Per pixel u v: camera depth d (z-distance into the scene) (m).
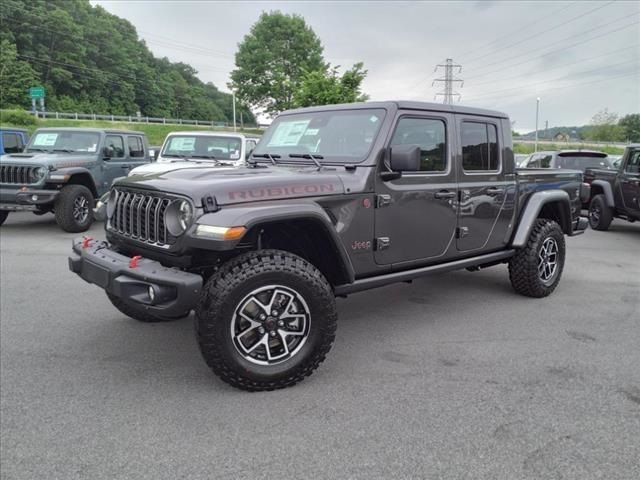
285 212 3.20
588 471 2.53
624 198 9.93
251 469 2.54
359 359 3.88
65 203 8.98
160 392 3.32
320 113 4.36
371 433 2.86
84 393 3.30
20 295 5.41
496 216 4.85
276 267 3.20
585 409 3.13
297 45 54.19
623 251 8.44
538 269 5.29
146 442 2.76
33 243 8.23
